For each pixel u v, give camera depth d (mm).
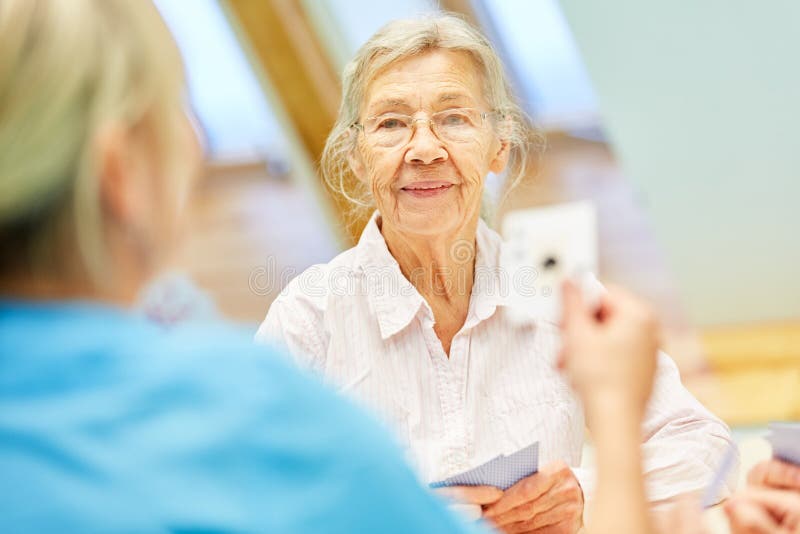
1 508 571
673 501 1562
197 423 606
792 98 3971
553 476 1462
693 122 4113
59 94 627
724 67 3941
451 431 1674
